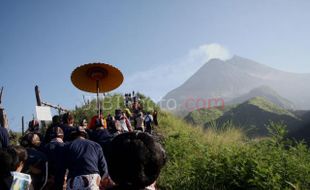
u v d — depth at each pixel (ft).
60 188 17.92
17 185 13.05
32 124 34.17
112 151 6.82
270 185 20.62
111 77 30.50
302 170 21.89
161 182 28.53
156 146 6.86
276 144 26.55
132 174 6.56
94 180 16.93
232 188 23.06
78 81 30.45
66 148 17.81
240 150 25.62
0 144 21.17
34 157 18.40
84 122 26.18
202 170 25.53
